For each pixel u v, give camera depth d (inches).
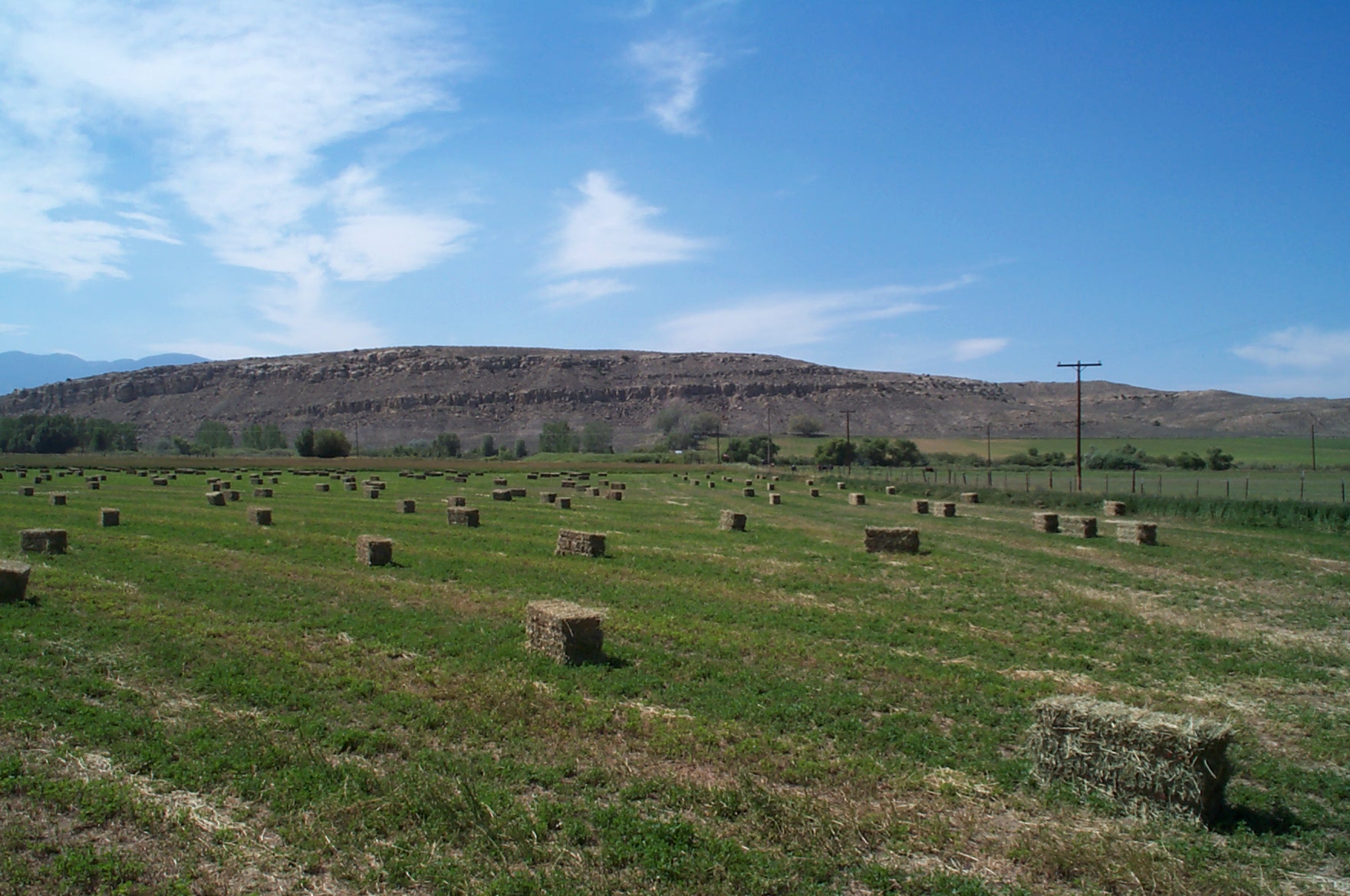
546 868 299.1
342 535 1229.1
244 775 364.8
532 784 370.0
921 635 681.0
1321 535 1525.6
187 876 289.0
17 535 1099.9
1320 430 5876.0
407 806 335.6
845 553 1160.8
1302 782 398.3
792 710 472.1
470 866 297.1
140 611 662.5
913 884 295.3
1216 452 3981.3
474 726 432.8
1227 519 1739.7
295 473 3376.0
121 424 6678.2
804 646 625.9
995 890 295.9
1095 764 374.6
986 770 398.6
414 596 768.9
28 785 347.6
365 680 500.1
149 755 380.2
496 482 2564.0
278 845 311.3
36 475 2822.3
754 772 389.1
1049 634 701.3
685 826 324.8
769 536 1350.9
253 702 462.6
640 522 1562.5
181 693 474.9
